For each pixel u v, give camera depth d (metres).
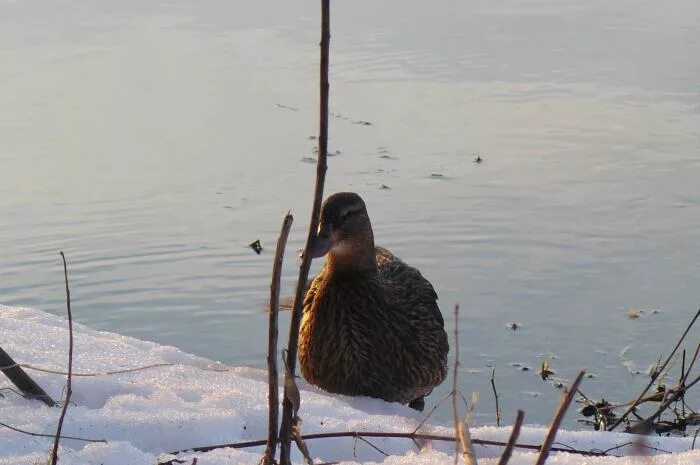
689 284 10.76
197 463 4.46
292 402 3.98
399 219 12.34
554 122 15.29
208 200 12.90
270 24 20.47
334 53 18.58
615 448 5.11
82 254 11.63
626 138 14.66
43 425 4.81
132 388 5.72
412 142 14.60
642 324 9.94
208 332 9.97
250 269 11.30
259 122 15.39
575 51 18.56
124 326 10.11
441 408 8.45
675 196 12.80
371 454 5.09
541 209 12.53
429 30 19.97
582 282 10.87
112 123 15.34
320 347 7.63
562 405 3.21
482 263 11.35
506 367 9.17
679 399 8.39
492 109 15.86
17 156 14.19
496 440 5.26
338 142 14.62
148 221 12.40
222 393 5.61
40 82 17.05
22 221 12.40
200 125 15.29
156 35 19.81
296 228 12.20
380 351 7.56
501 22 20.55
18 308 7.90
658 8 21.56
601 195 12.88
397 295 7.93
